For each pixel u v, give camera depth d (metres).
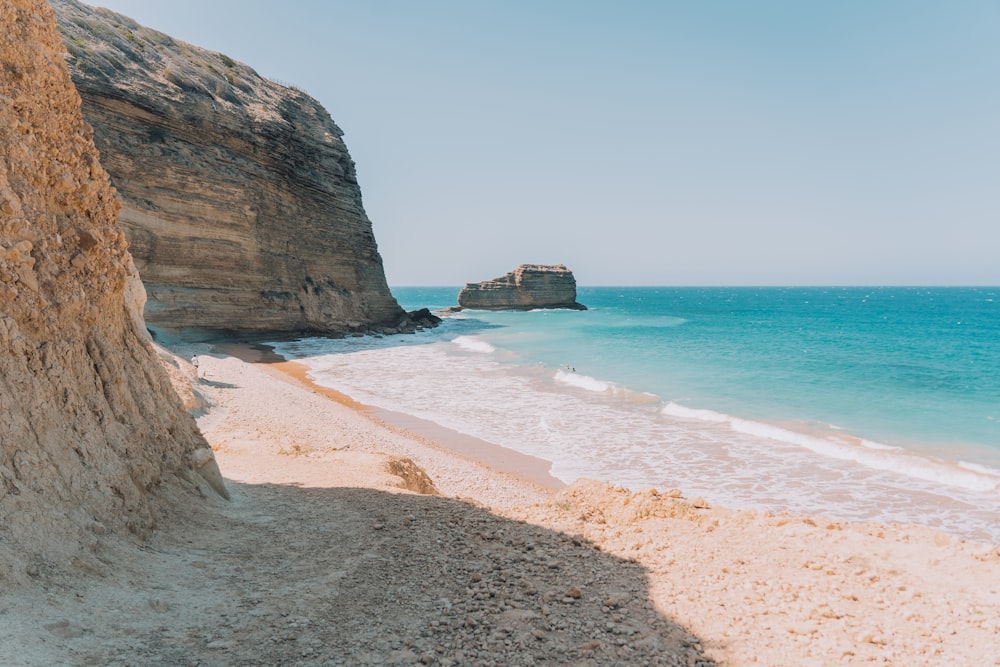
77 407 7.52
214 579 6.89
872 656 5.65
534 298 120.50
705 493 16.30
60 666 4.50
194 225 45.38
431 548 8.40
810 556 8.53
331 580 7.13
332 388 32.84
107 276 9.17
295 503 10.62
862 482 17.14
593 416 26.28
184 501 8.91
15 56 8.04
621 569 7.84
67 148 8.76
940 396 30.64
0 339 6.66
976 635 6.15
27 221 7.48
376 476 13.30
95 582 5.97
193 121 45.72
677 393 31.58
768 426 23.33
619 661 5.37
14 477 6.12
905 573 7.93
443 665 5.15
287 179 54.06
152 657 5.00
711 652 5.65
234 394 24.05
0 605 4.97
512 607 6.49
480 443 21.78
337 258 61.12
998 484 16.38
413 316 77.44
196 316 45.72
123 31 48.03
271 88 59.53
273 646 5.41
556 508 11.06
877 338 64.94
